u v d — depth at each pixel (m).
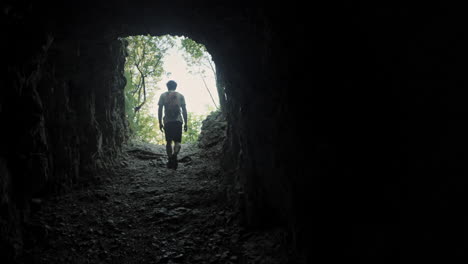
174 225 4.70
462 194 1.61
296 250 3.21
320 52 2.62
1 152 3.33
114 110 8.40
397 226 1.99
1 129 3.35
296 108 3.03
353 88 2.31
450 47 1.66
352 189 2.40
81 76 5.93
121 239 4.21
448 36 1.67
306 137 2.93
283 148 3.46
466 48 1.59
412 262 1.88
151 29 4.77
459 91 1.63
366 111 2.22
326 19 2.48
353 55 2.28
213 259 3.73
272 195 4.19
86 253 3.78
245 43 4.00
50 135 5.08
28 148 3.74
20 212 3.76
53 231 4.04
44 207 4.59
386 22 1.99
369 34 2.13
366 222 2.27
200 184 6.51
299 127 3.02
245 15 3.61
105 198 5.46
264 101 3.82
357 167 2.33
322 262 2.75
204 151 8.99
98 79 6.69
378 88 2.11
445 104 1.70
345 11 2.29
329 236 2.69
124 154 8.59
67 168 5.45
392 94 2.01
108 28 4.59
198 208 5.30
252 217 4.37
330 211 2.67
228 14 3.76
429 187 1.78
